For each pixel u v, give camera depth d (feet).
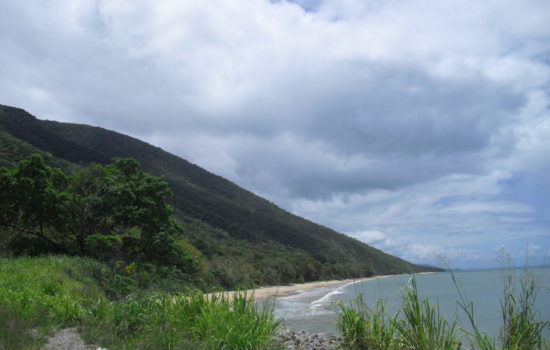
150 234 94.68
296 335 37.42
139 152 468.34
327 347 29.27
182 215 322.55
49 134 356.79
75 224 90.99
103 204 93.45
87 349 21.06
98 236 84.69
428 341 18.78
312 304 102.94
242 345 20.12
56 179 96.94
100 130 460.55
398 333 20.65
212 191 489.67
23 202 84.89
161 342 20.97
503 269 17.92
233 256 233.55
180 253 99.14
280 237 397.39
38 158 89.97
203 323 22.52
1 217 87.15
